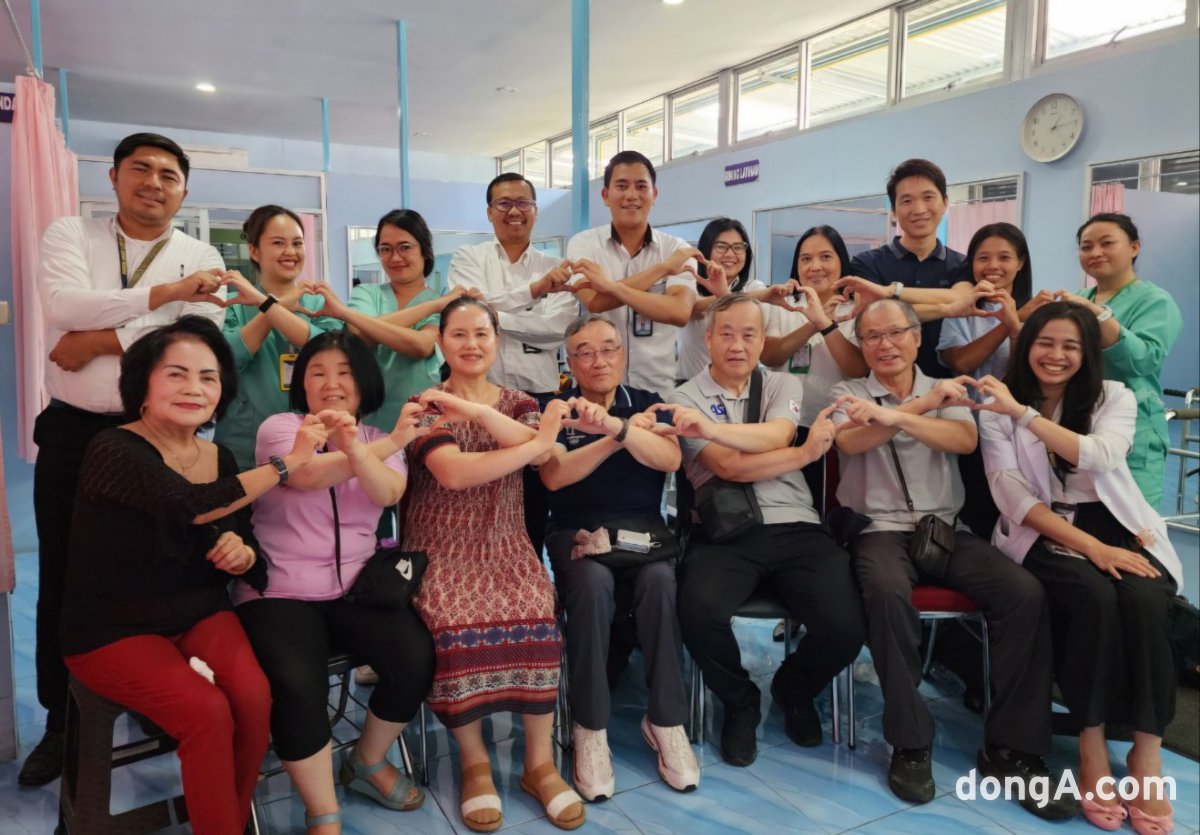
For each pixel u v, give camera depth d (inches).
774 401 102.1
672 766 90.4
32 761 89.4
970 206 226.4
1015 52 215.5
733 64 301.6
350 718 105.2
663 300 112.1
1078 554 91.8
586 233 124.9
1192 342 238.4
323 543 83.2
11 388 171.6
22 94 151.2
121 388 73.9
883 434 98.7
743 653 127.9
